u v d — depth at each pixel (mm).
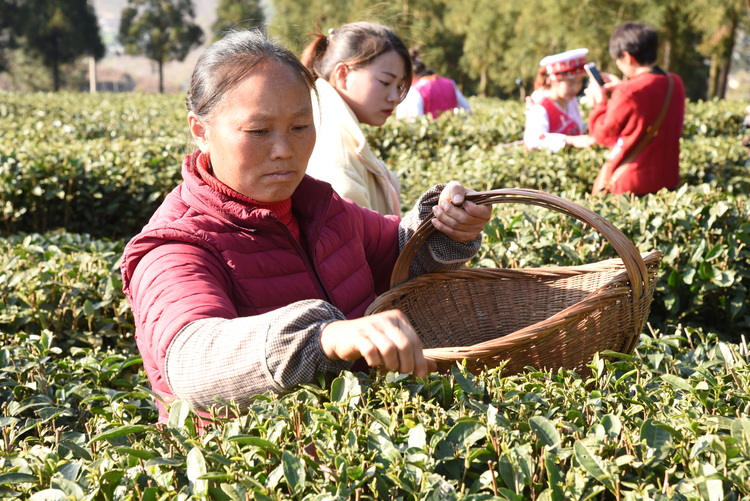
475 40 27188
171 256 1631
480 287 2301
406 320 1281
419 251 2174
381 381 1620
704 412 1634
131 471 1405
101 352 2857
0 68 53781
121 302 3150
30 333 3051
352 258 2000
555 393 1646
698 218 3676
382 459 1343
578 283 2250
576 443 1330
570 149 6223
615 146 5059
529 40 23406
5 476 1390
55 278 3266
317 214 1900
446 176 5785
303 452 1384
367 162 2703
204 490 1276
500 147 6492
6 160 6027
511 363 1771
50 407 1973
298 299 1805
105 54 53812
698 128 8719
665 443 1403
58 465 1436
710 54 20078
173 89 123438
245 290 1727
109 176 6246
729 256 3512
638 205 3830
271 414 1435
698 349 2287
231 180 1712
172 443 1445
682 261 3576
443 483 1253
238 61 1643
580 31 19469
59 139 8125
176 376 1440
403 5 27531
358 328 1273
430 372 1626
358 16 3488
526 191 1884
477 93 35188
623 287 1773
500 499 1216
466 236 2064
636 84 4867
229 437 1341
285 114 1639
